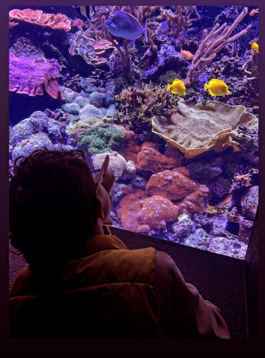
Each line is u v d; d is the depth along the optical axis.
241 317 0.84
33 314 0.46
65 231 0.44
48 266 0.46
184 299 0.47
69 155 0.49
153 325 0.44
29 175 0.43
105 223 0.63
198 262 1.06
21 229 0.43
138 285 0.45
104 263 0.46
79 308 0.45
